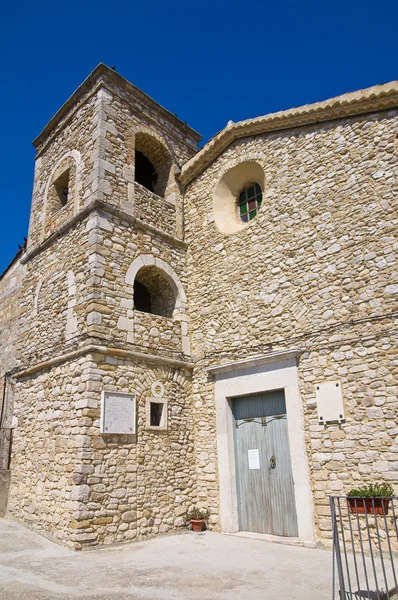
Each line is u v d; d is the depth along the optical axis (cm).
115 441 730
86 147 938
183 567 549
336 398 669
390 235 673
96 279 791
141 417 783
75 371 759
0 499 866
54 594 446
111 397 741
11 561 584
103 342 760
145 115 1034
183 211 1045
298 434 698
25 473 836
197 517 785
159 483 773
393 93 707
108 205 853
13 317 1223
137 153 1130
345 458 642
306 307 744
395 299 646
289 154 845
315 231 766
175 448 820
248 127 912
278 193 842
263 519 743
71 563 572
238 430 815
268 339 784
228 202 966
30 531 757
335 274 720
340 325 693
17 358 957
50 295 900
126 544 684
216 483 803
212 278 920
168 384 849
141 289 1010
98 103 940
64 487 699
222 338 864
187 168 1033
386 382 629
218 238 934
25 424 877
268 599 424
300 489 675
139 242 898
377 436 620
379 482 604
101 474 696
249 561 575
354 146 754
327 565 542
